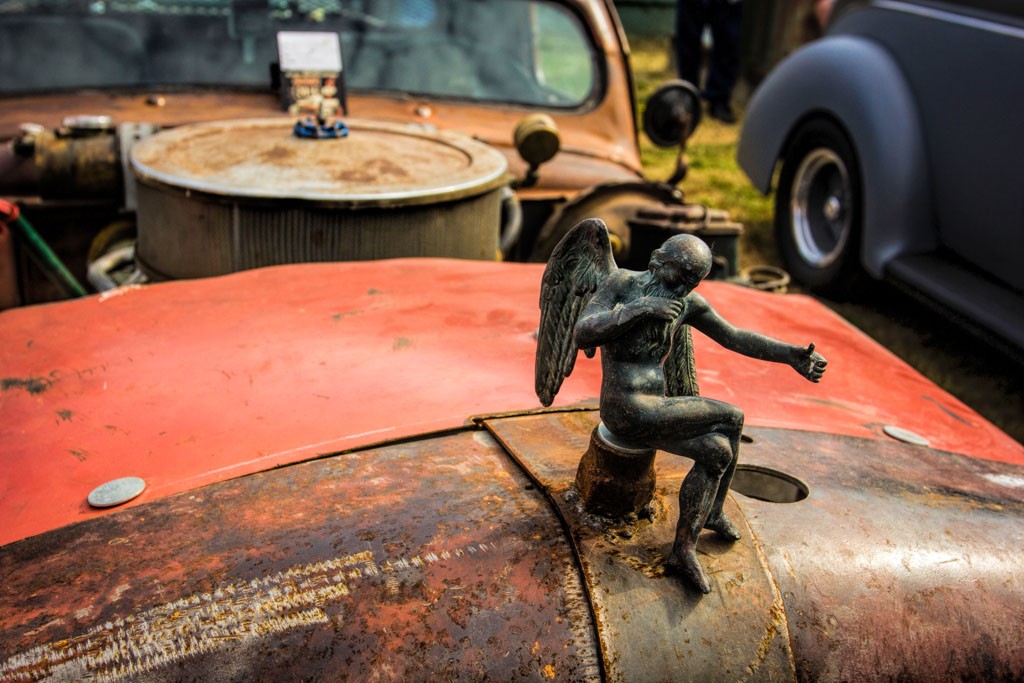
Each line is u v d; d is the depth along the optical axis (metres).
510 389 1.27
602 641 0.86
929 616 0.96
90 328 1.48
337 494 0.97
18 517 0.98
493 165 2.06
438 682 0.82
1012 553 1.04
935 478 1.19
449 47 3.26
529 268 1.86
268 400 1.22
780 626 0.91
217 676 0.79
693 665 0.87
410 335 1.45
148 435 1.14
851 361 1.71
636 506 0.94
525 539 0.92
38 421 1.18
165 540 0.90
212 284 1.66
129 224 2.38
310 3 3.08
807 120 4.62
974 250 3.61
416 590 0.86
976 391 3.82
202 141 2.12
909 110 3.83
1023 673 0.97
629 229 2.51
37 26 2.83
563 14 3.40
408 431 1.12
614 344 0.85
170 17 2.97
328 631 0.83
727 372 1.50
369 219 1.79
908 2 4.05
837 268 4.49
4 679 0.77
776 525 1.00
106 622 0.81
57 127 2.54
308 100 2.71
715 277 2.54
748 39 9.59
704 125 8.66
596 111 3.36
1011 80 3.31
